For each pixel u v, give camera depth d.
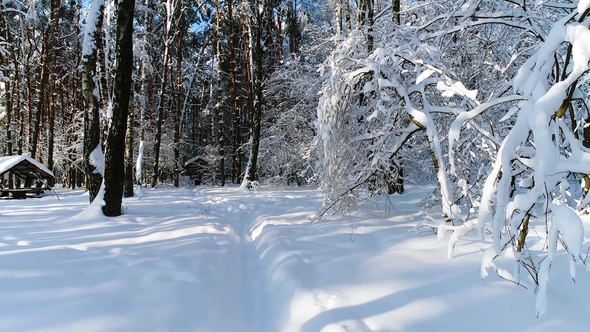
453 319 2.53
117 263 4.15
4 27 18.80
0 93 23.08
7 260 4.07
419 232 5.00
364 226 5.70
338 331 2.31
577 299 2.74
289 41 22.27
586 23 2.26
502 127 6.01
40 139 23.09
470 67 7.02
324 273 3.54
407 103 5.03
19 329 2.52
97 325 2.62
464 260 3.73
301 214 7.36
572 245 1.99
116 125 7.15
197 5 21.77
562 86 2.20
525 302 2.73
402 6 12.03
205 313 3.06
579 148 2.25
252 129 16.52
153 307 3.02
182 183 27.22
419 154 7.79
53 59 18.94
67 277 3.60
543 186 2.23
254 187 15.78
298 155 16.97
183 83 26.80
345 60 5.85
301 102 16.47
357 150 6.17
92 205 7.23
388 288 3.10
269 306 3.25
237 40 23.31
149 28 18.92
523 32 5.99
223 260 4.54
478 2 5.86
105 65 11.44
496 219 2.52
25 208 9.33
